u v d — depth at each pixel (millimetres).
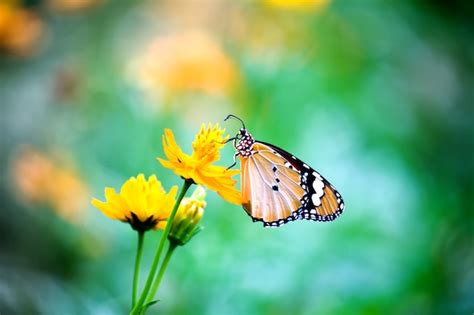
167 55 739
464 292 625
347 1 852
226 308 634
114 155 784
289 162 485
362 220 694
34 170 762
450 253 677
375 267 653
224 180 440
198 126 762
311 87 781
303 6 832
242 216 688
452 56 865
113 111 801
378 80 819
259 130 753
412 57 854
